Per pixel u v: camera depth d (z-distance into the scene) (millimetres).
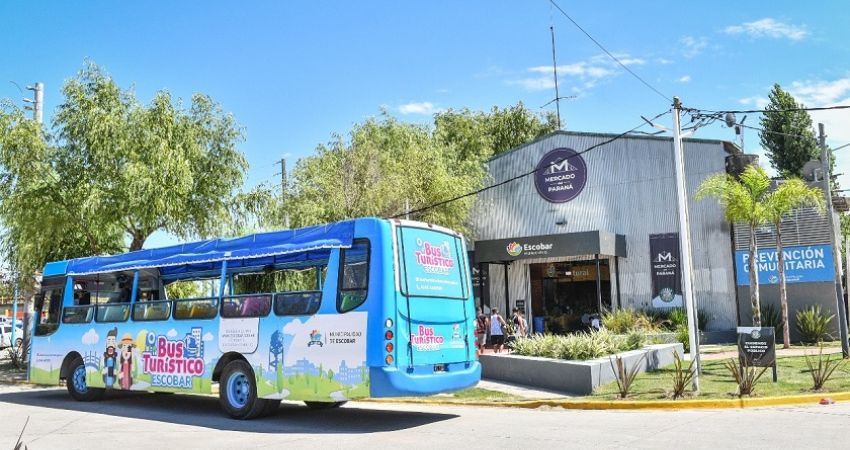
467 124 41312
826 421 10039
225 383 11906
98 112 21891
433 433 9812
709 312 28125
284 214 27156
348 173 28281
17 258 23359
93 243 23406
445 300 11117
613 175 30656
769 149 48969
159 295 14984
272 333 11344
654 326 26609
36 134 22141
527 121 45594
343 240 10742
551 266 31938
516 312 27000
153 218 21969
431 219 29734
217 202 23922
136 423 11469
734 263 27938
